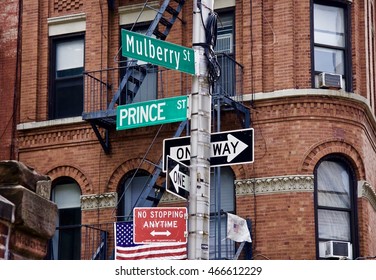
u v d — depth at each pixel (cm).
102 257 2283
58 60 2502
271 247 2119
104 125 2319
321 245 2136
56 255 2370
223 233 2186
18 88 2503
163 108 1217
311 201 2133
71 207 2395
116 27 2428
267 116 2188
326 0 2288
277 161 2159
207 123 1190
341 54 2284
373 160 2412
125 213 2330
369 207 2269
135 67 2248
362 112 2259
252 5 2261
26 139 2462
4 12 2569
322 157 2170
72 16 2480
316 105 2178
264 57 2227
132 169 2323
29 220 646
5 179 660
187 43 2322
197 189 1161
